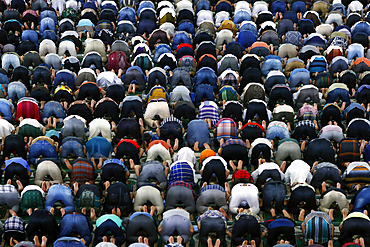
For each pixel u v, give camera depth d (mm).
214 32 24109
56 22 24484
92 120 18156
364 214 14070
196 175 16672
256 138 17031
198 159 17219
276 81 20031
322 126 18250
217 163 15125
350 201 15289
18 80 20125
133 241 13297
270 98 19109
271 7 26172
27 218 14797
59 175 15336
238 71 21250
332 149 16062
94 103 19109
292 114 18031
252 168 16828
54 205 15000
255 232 13344
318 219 13438
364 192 14391
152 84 19953
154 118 18750
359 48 22031
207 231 13391
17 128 17328
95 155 16297
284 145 16141
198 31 23141
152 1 26891
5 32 22750
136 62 20984
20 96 19391
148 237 13344
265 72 21172
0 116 18516
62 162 16328
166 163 16047
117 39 23625
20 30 23766
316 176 15227
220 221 13438
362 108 18203
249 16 24781
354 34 23641
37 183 15258
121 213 14453
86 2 25734
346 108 18656
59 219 14820
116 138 17188
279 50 22219
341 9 25844
